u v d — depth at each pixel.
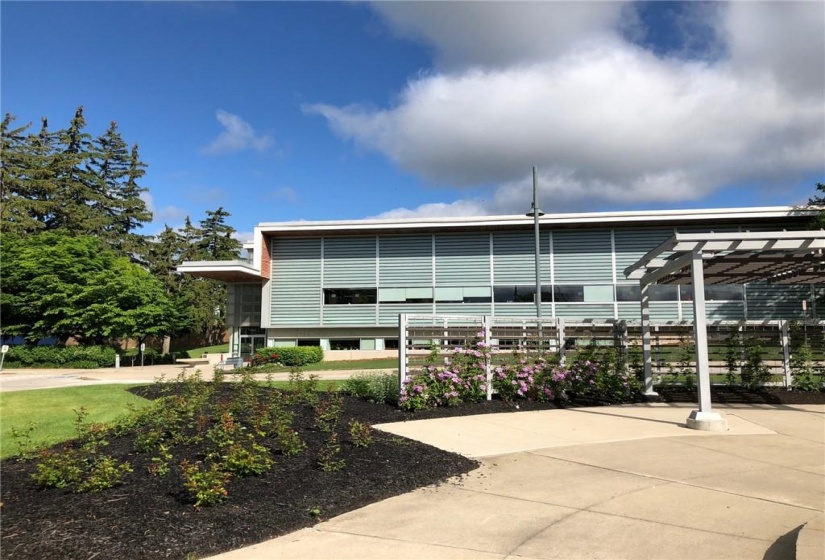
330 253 32.75
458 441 8.05
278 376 19.94
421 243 32.12
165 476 5.59
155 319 38.72
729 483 5.87
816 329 13.40
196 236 62.97
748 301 29.34
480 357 11.77
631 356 13.25
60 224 48.66
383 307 31.95
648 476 6.18
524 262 31.22
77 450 6.31
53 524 4.36
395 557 3.98
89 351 31.27
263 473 5.83
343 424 8.76
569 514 4.92
